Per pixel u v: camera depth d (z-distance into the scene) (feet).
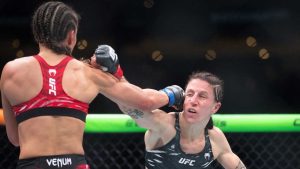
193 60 40.22
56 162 10.15
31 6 38.29
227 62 40.06
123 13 39.99
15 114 10.59
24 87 10.38
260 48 40.37
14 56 38.78
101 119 15.58
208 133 13.01
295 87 38.58
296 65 39.47
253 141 19.31
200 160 12.76
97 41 39.47
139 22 40.45
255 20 40.86
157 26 40.75
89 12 38.83
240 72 39.47
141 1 40.01
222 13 40.81
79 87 10.53
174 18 40.70
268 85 38.55
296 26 40.34
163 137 12.40
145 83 38.93
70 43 10.83
